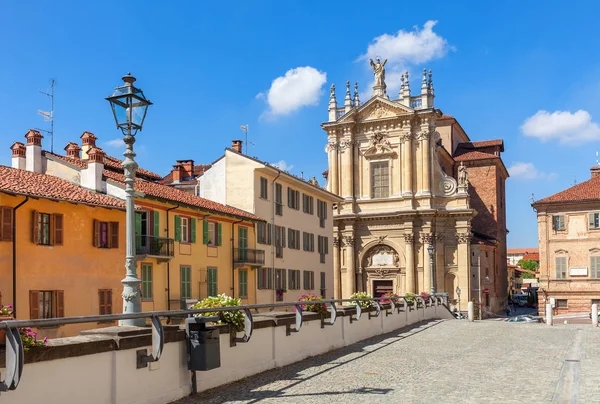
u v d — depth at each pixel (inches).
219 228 1656.0
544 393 552.4
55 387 395.2
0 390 354.0
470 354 835.4
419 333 1140.5
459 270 2669.8
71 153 1669.5
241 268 1758.1
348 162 2861.7
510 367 714.2
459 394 546.0
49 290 1091.9
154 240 1350.9
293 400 516.7
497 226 3309.5
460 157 3378.4
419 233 2723.9
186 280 1486.2
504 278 3622.0
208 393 545.6
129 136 522.9
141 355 474.0
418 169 2758.4
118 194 1327.5
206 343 530.6
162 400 497.4
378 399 522.0
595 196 2630.4
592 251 2625.5
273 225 1978.3
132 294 511.8
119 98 523.8
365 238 2822.3
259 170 1903.3
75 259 1152.2
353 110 2854.3
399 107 2780.5
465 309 2628.0
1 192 1000.2
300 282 2176.4
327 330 861.2
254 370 645.9
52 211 1109.7
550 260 2694.4
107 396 439.5
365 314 1038.4
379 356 807.1
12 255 1025.5
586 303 2620.6
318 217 2381.9
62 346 400.8
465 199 2691.9
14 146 1417.3
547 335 1126.4
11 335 351.3
